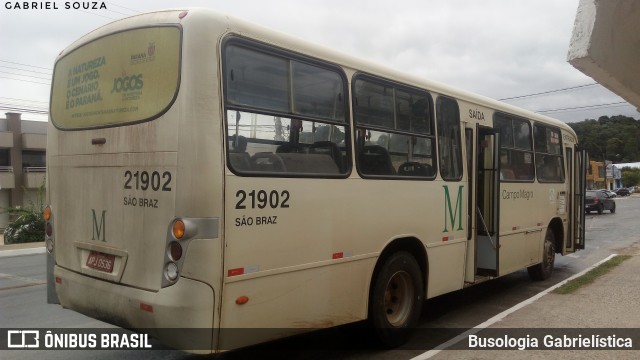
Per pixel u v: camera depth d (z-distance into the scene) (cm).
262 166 397
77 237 456
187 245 360
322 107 453
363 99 499
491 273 707
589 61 211
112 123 422
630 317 638
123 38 421
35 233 1936
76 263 456
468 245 661
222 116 372
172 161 372
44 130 3969
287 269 412
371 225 497
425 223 576
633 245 1459
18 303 768
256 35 402
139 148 396
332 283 454
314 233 436
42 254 1525
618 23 214
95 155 438
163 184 377
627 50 225
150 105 393
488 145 721
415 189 560
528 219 827
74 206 461
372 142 506
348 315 473
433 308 721
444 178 612
